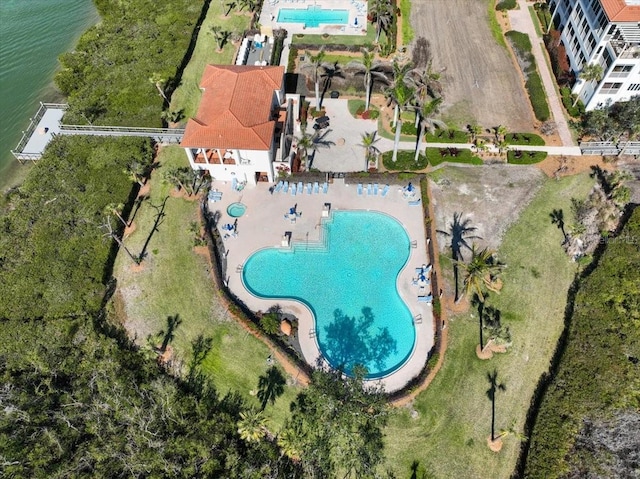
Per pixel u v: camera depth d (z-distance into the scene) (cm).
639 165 6100
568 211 5759
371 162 6334
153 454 4262
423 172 6203
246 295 5291
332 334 5000
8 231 5903
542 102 6794
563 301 5100
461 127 6669
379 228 5753
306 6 8706
